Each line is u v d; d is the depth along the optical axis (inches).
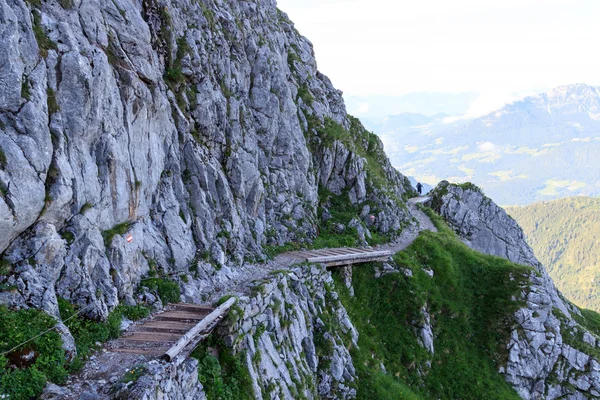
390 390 1184.2
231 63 1343.5
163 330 714.8
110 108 765.9
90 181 717.9
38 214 613.6
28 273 593.6
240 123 1325.0
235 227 1147.3
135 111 846.5
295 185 1587.1
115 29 842.8
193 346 672.4
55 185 636.1
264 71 1496.1
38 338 545.0
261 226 1318.9
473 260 1812.3
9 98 585.0
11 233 579.2
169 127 989.2
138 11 928.3
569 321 1668.3
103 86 738.8
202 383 697.6
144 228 876.6
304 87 2057.1
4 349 516.1
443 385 1384.1
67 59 676.1
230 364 772.6
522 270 1727.4
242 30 1475.1
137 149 857.5
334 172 1888.5
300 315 1075.3
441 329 1539.1
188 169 1046.4
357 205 1875.0
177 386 607.2
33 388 507.5
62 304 628.7
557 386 1541.6
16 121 591.5
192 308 816.9
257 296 920.3
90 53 724.0
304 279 1169.4
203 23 1234.6
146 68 907.4
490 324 1600.6
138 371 559.5
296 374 951.6
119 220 804.6
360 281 1512.1
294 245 1416.1
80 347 607.5
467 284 1718.8
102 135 751.1
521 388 1497.3
